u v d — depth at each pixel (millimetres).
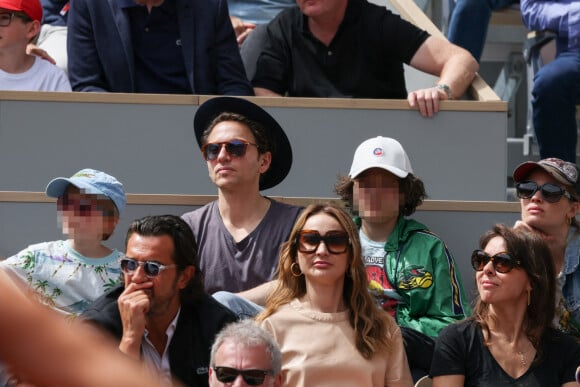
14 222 15375
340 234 12430
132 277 11906
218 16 19422
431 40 19641
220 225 14531
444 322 13883
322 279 12383
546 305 12562
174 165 17375
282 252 12844
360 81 19562
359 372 12086
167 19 19172
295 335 12328
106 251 13734
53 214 15398
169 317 11992
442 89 18297
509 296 12453
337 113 17656
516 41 25531
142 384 2014
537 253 12547
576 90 20656
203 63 19172
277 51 19938
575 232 14898
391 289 14266
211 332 11961
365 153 14914
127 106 17328
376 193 14656
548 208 14758
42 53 19641
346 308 12578
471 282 15883
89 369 2012
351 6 19594
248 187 14523
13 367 2010
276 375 10453
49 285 13344
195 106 17391
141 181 17344
